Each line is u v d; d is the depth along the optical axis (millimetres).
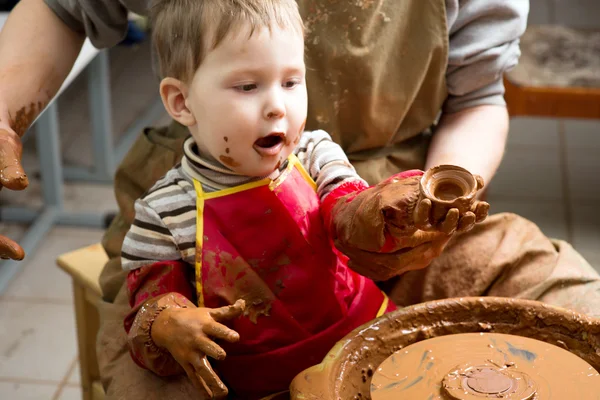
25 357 2230
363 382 888
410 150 1305
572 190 3031
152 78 3932
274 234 998
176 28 928
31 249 2668
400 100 1237
